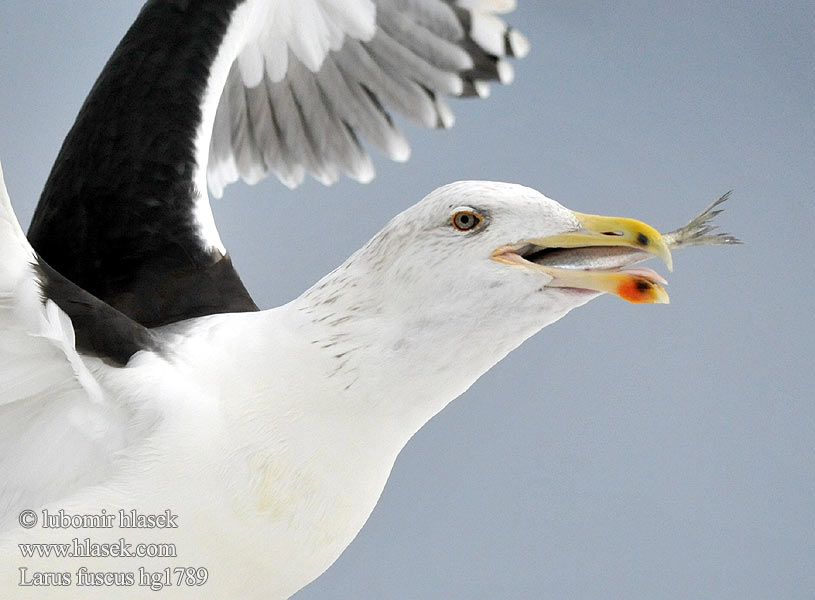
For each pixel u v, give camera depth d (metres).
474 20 7.07
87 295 6.77
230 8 7.02
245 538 6.76
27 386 6.75
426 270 6.73
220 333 6.77
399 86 7.09
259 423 6.75
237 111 7.10
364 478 6.77
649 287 6.72
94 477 6.75
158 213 6.95
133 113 6.98
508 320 6.73
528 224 6.73
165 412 6.74
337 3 7.07
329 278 6.76
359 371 6.75
